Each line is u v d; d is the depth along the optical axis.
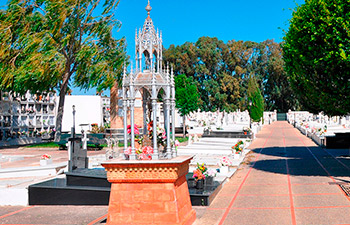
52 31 28.28
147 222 7.36
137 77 8.34
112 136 30.98
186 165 8.23
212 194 11.02
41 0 29.75
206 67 82.00
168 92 8.45
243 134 37.50
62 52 30.48
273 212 9.52
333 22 12.81
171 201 7.34
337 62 13.03
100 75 29.17
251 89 64.88
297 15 14.65
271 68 84.69
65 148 30.36
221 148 26.14
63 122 46.97
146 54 9.11
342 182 13.10
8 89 31.55
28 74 27.38
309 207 9.87
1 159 22.42
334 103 14.13
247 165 19.39
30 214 10.38
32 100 49.53
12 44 29.73
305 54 14.20
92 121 47.62
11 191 11.72
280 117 88.00
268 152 25.81
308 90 14.99
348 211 9.28
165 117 8.70
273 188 12.67
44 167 16.67
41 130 50.91
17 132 44.91
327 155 22.62
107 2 31.23
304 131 43.44
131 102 8.10
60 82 33.88
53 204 11.49
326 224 8.33
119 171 7.48
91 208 10.89
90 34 31.20
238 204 10.58
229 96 81.38
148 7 8.85
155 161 7.34
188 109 40.22
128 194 7.50
